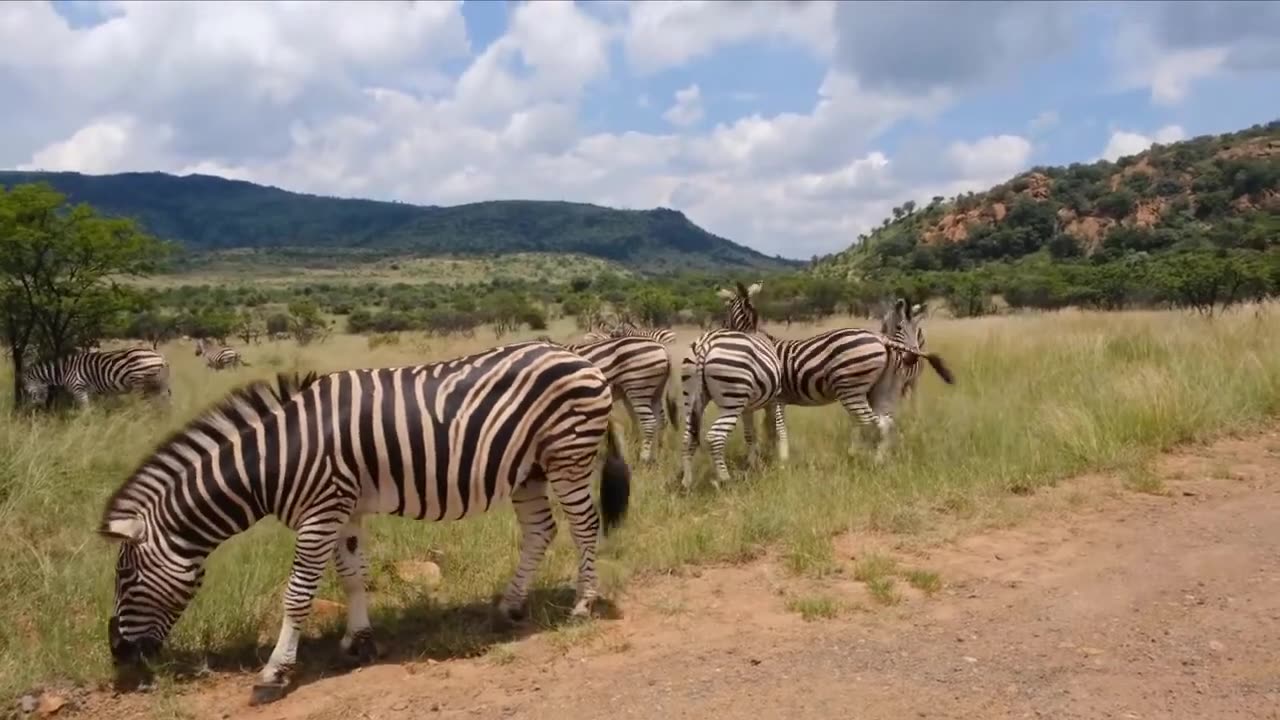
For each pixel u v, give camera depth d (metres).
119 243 13.21
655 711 4.18
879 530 6.92
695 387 8.48
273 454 4.73
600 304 47.34
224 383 16.02
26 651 4.94
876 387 8.98
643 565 6.32
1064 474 7.99
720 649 4.88
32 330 14.02
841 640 4.92
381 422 4.81
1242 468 8.05
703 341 8.52
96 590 5.72
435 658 4.99
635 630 5.25
